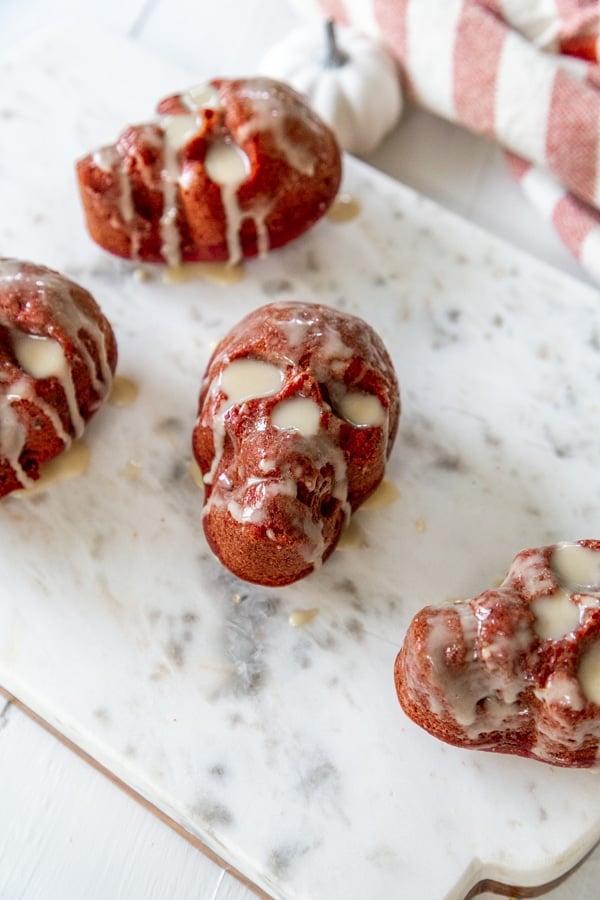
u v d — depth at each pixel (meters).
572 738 0.44
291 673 0.48
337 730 0.47
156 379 0.54
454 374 0.54
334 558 0.50
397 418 0.50
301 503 0.47
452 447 0.52
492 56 0.59
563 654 0.44
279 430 0.47
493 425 0.53
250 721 0.47
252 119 0.53
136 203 0.54
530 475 0.52
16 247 0.57
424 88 0.62
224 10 0.67
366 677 0.48
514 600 0.45
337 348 0.48
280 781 0.47
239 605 0.49
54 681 0.48
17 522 0.51
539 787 0.46
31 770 0.48
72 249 0.57
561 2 0.59
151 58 0.62
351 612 0.49
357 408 0.49
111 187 0.53
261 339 0.49
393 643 0.49
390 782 0.47
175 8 0.67
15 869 0.47
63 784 0.48
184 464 0.52
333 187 0.56
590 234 0.58
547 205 0.59
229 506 0.47
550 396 0.53
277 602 0.49
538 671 0.44
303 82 0.61
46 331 0.49
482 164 0.62
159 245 0.55
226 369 0.49
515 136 0.59
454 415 0.53
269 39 0.66
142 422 0.53
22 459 0.50
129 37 0.64
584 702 0.43
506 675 0.44
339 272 0.56
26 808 0.48
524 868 0.45
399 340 0.55
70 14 0.67
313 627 0.49
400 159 0.63
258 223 0.54
